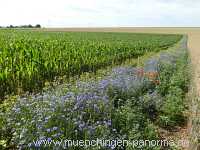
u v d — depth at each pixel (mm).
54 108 7133
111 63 23031
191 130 7887
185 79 14672
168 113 9680
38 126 6129
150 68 15812
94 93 8789
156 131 7977
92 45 26109
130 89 10656
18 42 19938
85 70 19375
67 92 8875
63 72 16922
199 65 25078
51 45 22109
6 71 12227
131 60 25000
